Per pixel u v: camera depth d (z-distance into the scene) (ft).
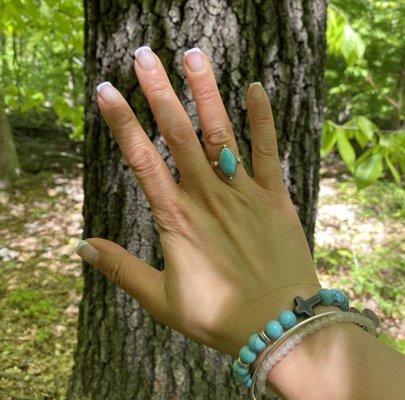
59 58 10.36
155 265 2.48
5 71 8.73
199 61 1.15
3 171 10.82
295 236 1.20
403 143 3.04
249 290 1.13
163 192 1.16
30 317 6.08
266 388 1.06
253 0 2.20
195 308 1.15
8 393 4.63
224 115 1.18
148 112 2.28
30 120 12.90
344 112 12.23
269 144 1.24
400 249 8.00
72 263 7.68
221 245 1.17
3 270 7.34
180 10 2.19
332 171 11.98
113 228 2.53
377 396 0.95
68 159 12.59
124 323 2.68
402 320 6.18
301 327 1.02
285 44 2.27
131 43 2.26
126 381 2.71
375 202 9.75
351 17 9.27
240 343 1.10
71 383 2.93
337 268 7.32
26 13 4.56
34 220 9.37
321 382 0.98
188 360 2.61
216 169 1.20
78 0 5.32
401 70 10.14
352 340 1.01
